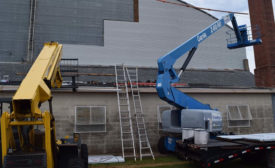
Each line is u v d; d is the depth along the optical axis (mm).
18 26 17797
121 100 12047
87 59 18531
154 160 9633
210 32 11430
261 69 18922
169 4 21547
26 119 5750
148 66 19812
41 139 6316
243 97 14266
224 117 13695
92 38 19188
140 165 8859
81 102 11586
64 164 6199
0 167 5656
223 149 7750
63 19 18922
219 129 9898
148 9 21000
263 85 18547
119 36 19766
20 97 4836
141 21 20578
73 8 19391
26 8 18344
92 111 11578
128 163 9203
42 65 6133
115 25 19891
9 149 5203
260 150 8211
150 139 12156
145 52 20047
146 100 12500
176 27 21312
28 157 5082
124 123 11898
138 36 20188
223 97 13898
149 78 16750
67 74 11188
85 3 19781
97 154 11305
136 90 12078
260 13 19047
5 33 17375
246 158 9211
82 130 11391
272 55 18531
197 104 10273
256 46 19484
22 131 5965
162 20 21094
